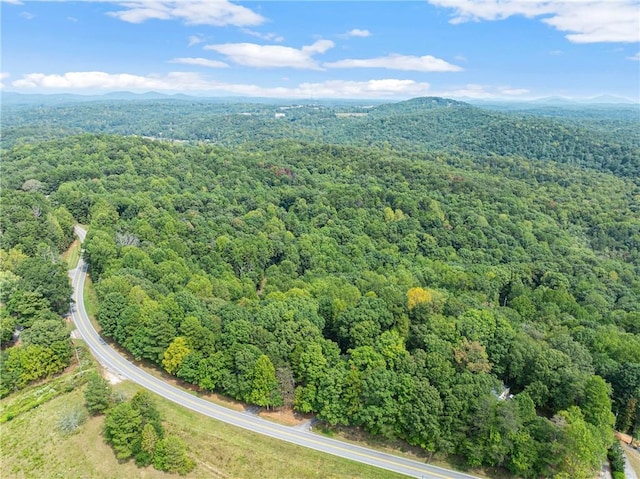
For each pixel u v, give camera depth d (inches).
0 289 3789.4
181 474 2480.3
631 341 3430.1
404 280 4955.7
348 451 2694.4
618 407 2955.2
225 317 3408.0
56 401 2970.0
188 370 3063.5
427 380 2701.8
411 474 2546.8
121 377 3280.0
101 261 4660.4
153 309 3449.8
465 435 2549.2
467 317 3412.9
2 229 5172.2
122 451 2522.1
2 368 3093.0
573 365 2977.4
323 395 2812.5
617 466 2605.8
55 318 3693.4
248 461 2588.6
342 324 3403.1
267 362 2915.8
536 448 2452.0
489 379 2815.0
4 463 2532.0
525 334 3368.6
